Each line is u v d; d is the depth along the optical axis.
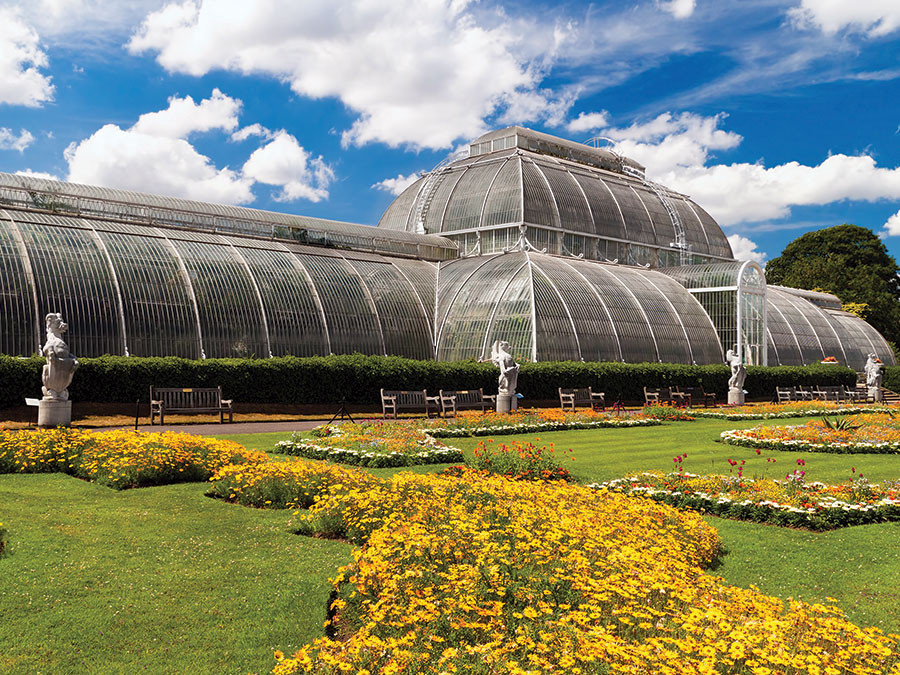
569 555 10.45
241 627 9.75
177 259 46.75
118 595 10.68
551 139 86.44
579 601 9.46
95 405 36.16
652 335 62.53
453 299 59.19
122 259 43.97
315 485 16.86
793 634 8.47
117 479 18.48
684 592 9.70
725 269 71.31
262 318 47.84
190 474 19.80
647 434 35.16
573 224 75.12
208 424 35.03
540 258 62.56
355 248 63.81
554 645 7.99
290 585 11.26
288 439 28.73
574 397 49.06
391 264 61.19
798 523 16.66
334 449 24.28
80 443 21.42
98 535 13.64
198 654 8.96
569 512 13.41
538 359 53.81
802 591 12.27
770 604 9.95
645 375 55.47
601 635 7.92
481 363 49.59
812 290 112.50
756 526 16.62
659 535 13.23
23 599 10.34
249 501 16.91
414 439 26.30
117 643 9.19
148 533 13.94
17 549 12.52
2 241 40.12
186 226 53.69
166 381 38.53
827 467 25.47
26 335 38.28
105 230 45.62
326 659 7.73
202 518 15.31
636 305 63.31
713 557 13.86
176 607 10.32
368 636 8.51
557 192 75.69
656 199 88.31
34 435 21.67
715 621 8.53
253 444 27.47
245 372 40.94
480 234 73.94
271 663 8.79
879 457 28.28
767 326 77.88
